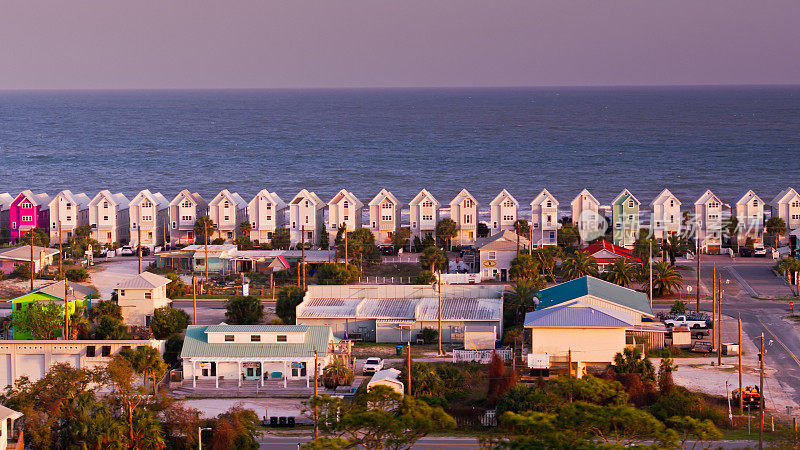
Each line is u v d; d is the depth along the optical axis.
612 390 77.12
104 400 78.50
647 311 104.19
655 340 101.19
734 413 82.88
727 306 121.94
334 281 130.50
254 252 149.38
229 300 122.81
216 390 92.12
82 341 95.69
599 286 108.81
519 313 113.19
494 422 80.44
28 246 147.62
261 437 77.50
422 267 141.62
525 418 66.81
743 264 147.62
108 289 133.38
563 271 133.50
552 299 106.19
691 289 131.62
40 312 104.06
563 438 64.62
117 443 72.88
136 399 78.12
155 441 74.44
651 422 65.56
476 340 102.25
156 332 107.50
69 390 77.56
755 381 91.88
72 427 73.50
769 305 122.38
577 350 94.88
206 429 73.94
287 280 139.38
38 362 95.44
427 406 70.31
